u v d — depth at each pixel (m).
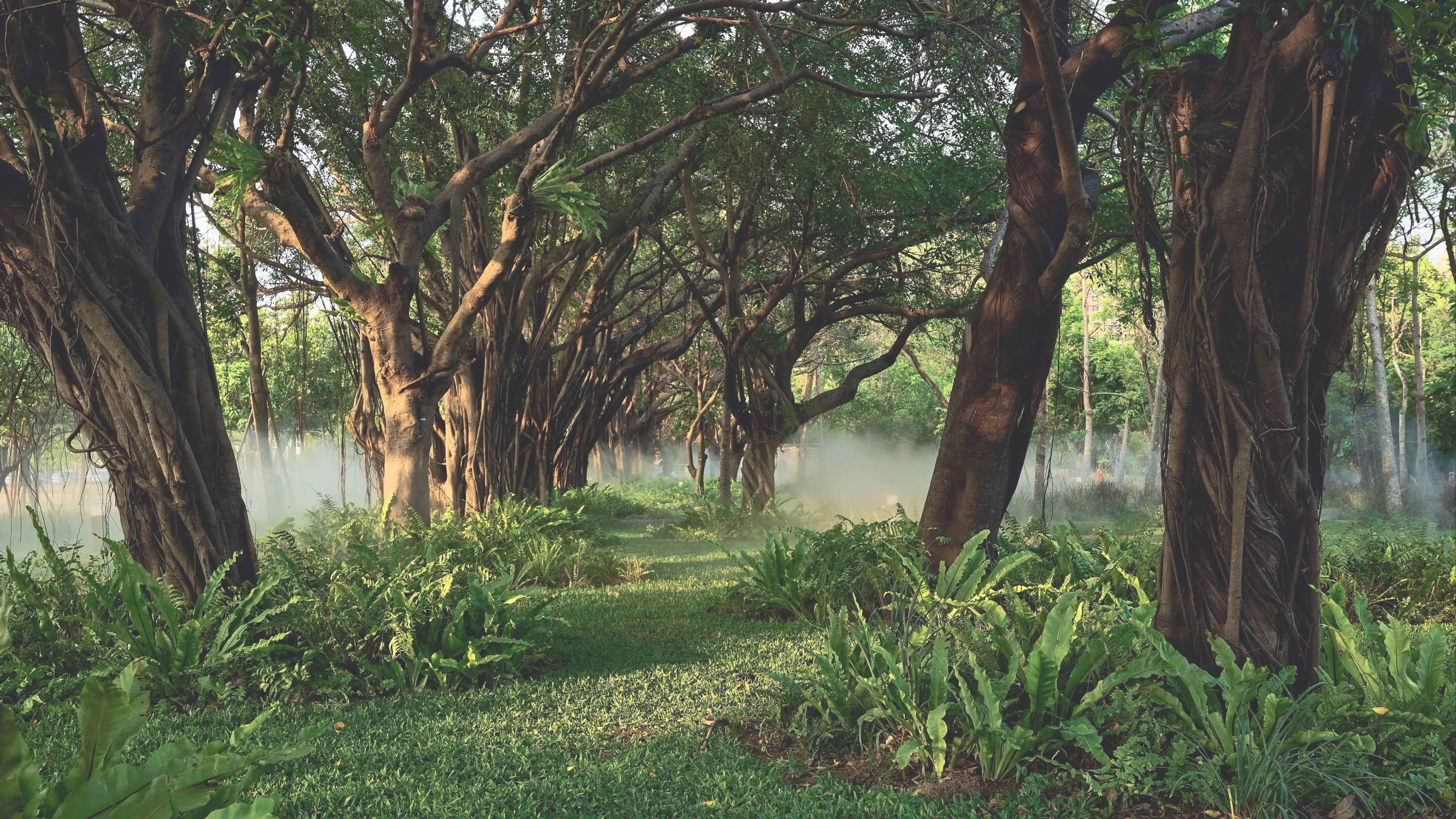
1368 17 3.81
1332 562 8.85
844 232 16.22
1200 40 8.64
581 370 20.11
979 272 16.48
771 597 8.52
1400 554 9.03
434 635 6.22
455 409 16.03
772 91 11.42
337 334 15.83
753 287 21.06
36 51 6.55
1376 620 7.88
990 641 4.71
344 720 5.28
